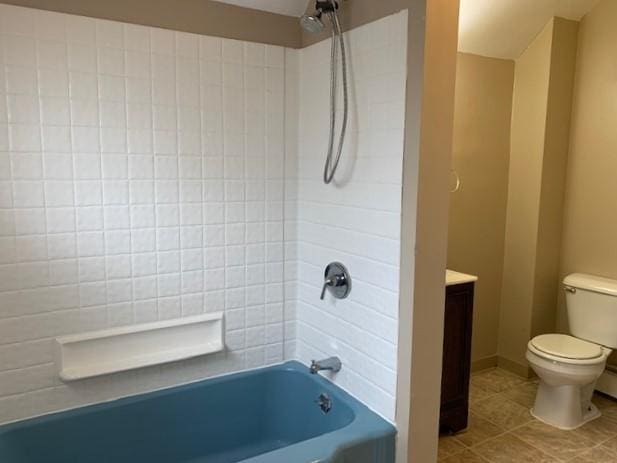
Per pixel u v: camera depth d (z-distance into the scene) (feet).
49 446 6.00
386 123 5.76
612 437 8.48
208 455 7.11
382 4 5.70
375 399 6.22
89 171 6.03
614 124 9.52
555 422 8.89
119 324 6.43
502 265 11.06
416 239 5.45
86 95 5.91
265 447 7.43
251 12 6.86
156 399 6.64
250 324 7.45
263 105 7.11
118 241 6.30
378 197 5.96
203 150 6.74
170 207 6.60
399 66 5.52
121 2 6.00
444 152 5.52
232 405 7.25
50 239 5.89
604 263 9.83
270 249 7.47
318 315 7.29
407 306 5.62
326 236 6.99
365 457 5.68
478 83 10.07
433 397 5.92
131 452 6.54
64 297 6.05
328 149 6.78
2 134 5.51
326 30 6.70
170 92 6.42
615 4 9.35
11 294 5.74
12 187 5.62
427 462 6.04
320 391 7.00
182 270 6.79
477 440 8.38
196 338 7.04
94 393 6.38
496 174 10.63
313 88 7.06
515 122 10.61
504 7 9.01
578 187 10.23
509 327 11.05
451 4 5.33
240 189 7.10
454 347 8.29
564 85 10.05
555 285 10.73
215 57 6.67
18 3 5.46
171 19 6.32
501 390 10.21
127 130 6.20
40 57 5.62
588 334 9.52
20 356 5.87
